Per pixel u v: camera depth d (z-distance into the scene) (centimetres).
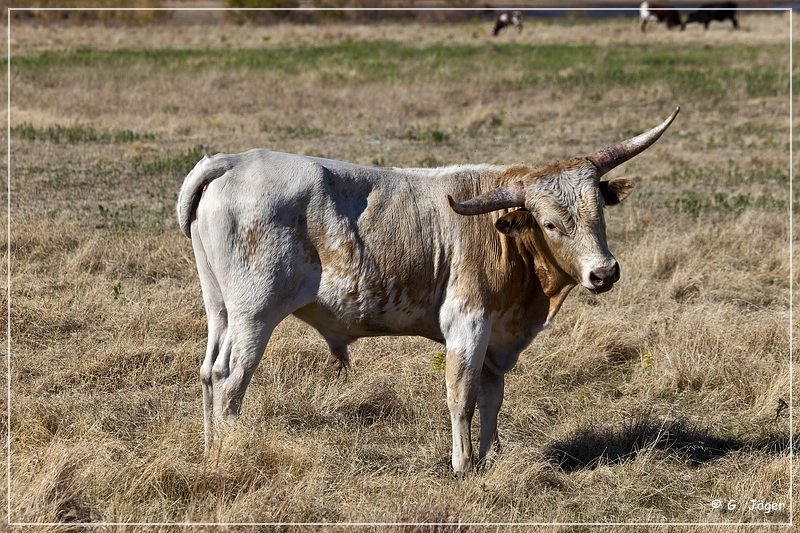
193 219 1284
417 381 1625
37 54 6184
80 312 1855
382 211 1268
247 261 1246
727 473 1386
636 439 1468
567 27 10056
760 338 1831
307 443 1358
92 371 1614
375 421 1513
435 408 1552
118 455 1308
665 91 5044
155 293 1972
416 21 10775
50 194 2820
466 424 1286
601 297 2047
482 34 9056
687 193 3045
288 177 1252
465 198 1294
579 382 1706
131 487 1204
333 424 1486
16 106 4359
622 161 1270
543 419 1540
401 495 1256
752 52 7075
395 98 4825
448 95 4941
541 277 1291
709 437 1493
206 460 1253
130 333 1766
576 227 1202
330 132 4044
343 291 1262
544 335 1828
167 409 1500
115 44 7181
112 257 2184
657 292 2112
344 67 5809
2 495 1157
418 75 5450
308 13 10081
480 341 1274
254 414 1447
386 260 1258
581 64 6169
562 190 1207
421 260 1266
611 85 5228
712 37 8712
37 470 1214
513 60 6334
